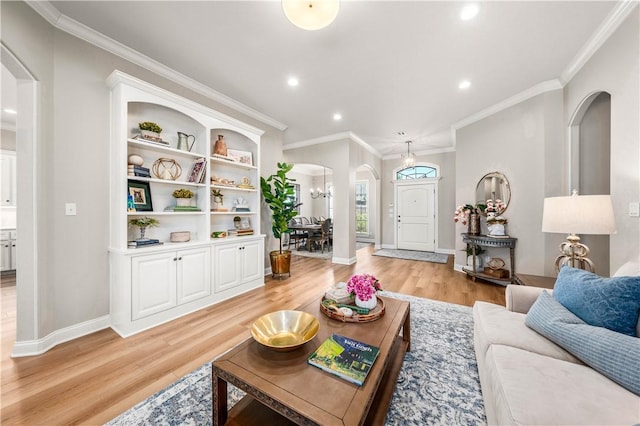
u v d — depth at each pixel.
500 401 0.99
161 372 1.70
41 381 1.59
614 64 2.10
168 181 2.59
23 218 1.86
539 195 3.26
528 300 1.76
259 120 4.16
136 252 2.24
